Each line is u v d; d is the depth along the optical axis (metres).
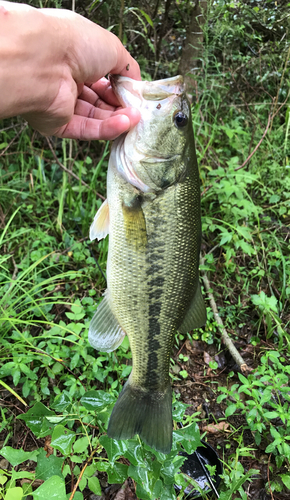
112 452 0.30
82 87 0.35
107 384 0.48
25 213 0.67
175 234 0.34
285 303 0.63
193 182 0.35
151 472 0.30
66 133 0.33
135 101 0.32
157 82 0.33
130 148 0.33
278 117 0.87
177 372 0.54
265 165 0.77
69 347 0.49
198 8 0.73
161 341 0.35
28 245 0.60
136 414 0.33
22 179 0.71
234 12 0.79
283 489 0.44
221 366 0.56
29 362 0.47
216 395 0.52
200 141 0.75
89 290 0.55
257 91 0.85
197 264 0.36
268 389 0.45
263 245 0.68
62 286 0.58
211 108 0.81
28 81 0.25
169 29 0.94
